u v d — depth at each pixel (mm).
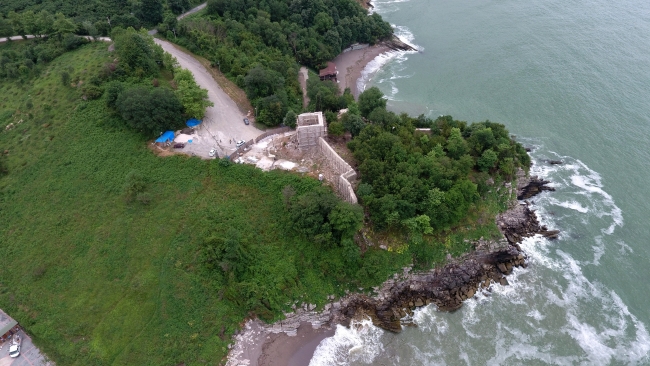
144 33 108438
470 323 74500
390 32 165250
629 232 88312
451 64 149500
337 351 70312
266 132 93000
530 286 79875
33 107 96188
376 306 76000
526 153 100062
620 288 78938
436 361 69250
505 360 69125
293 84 116312
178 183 83688
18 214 80688
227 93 104562
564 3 186750
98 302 70000
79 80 98375
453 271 80062
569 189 98062
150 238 76875
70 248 76062
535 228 89750
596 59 142625
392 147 83875
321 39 147250
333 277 76938
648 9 174750
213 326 69625
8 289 71938
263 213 80875
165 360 65250
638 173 100250
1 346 66625
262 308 71938
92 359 64562
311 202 75250
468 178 85500
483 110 125562
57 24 112125
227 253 73188
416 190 77375
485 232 83375
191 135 92125
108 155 87438
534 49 153000
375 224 78250
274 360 68562
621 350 69875
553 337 71938
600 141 110000
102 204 81188
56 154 87875
